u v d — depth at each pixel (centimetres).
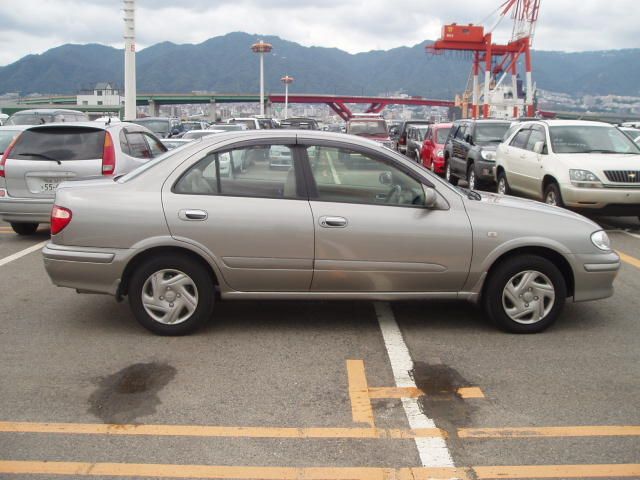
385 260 531
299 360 498
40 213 894
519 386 453
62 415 406
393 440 377
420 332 563
